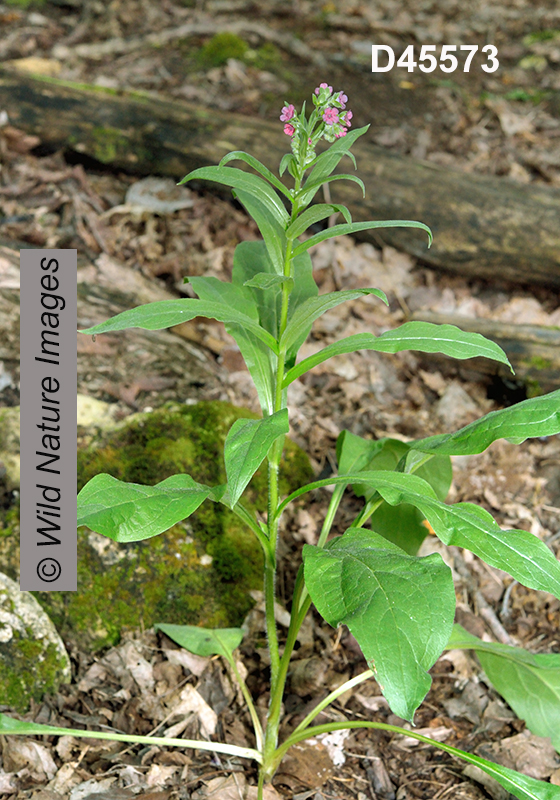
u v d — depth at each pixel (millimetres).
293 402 1296
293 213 814
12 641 946
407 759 942
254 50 2145
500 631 1053
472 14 2555
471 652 1041
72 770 890
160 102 1628
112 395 1153
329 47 2240
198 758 921
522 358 1328
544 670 946
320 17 2402
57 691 949
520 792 816
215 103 1905
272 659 886
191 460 1100
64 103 1605
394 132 1866
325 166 801
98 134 1606
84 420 1104
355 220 1562
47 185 1552
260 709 967
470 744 959
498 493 1201
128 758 912
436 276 1580
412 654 713
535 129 2006
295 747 937
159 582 1018
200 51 2113
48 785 877
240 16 2387
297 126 785
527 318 1492
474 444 827
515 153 1896
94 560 1009
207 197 1621
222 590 1036
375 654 713
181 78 1998
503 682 956
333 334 1426
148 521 789
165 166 1612
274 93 1968
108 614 996
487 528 783
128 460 1078
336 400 1323
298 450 1181
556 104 2104
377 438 1257
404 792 913
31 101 1603
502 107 2031
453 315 1427
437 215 1504
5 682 935
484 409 1348
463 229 1495
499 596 1103
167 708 948
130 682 964
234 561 1053
